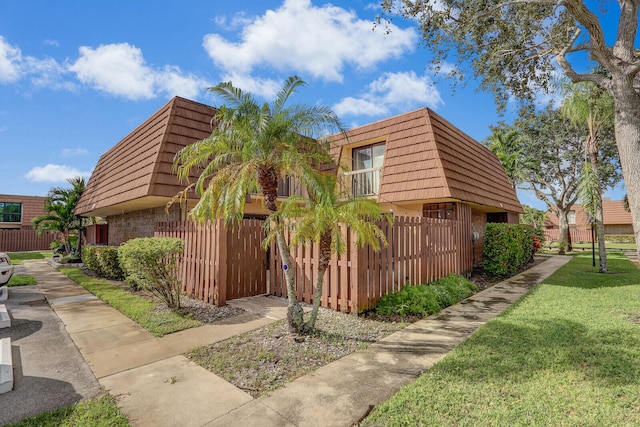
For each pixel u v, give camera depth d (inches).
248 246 316.8
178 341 203.6
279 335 210.4
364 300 258.4
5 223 1256.8
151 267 263.1
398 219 308.2
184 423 118.9
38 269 581.0
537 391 134.9
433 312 267.9
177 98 421.7
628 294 320.2
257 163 212.5
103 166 627.2
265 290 333.1
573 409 122.2
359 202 205.9
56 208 708.0
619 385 138.9
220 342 201.0
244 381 151.3
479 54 376.5
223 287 285.7
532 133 1010.7
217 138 218.8
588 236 1439.5
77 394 140.5
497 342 192.1
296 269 302.2
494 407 123.9
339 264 266.7
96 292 346.0
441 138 470.3
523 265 586.6
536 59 369.7
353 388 143.1
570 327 217.8
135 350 189.5
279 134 210.1
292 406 129.1
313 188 206.4
